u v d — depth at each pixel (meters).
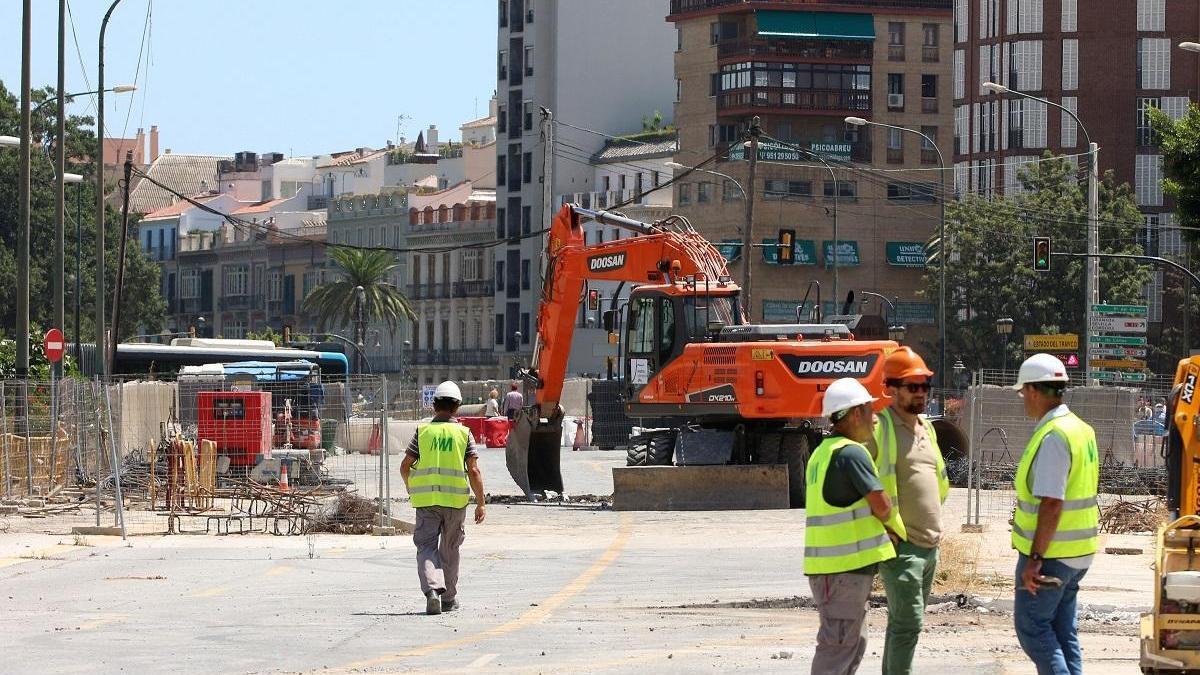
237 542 26.45
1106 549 24.09
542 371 35.66
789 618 16.98
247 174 171.50
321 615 17.39
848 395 10.93
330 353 72.31
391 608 18.02
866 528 10.73
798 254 107.31
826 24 107.69
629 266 35.03
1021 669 13.08
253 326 148.75
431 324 132.62
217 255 152.75
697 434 34.09
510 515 32.00
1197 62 102.75
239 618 17.16
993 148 106.00
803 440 34.22
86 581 20.83
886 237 108.50
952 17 109.00
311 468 36.78
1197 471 16.11
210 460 33.44
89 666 13.89
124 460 36.97
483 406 77.69
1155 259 51.84
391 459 50.84
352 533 28.25
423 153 157.50
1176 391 16.34
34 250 103.75
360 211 138.62
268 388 39.97
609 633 15.80
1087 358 54.16
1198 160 53.66
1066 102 103.88
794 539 27.08
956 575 19.34
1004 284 92.31
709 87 109.88
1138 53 102.88
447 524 17.64
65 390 35.00
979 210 93.31
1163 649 11.53
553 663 13.84
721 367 33.59
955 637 15.23
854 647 10.80
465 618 17.11
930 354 106.94
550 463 36.31
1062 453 11.03
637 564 23.12
